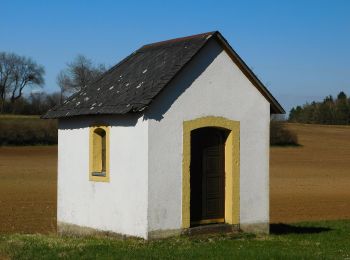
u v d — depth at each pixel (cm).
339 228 2227
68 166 1875
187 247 1496
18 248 1514
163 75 1611
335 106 13812
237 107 1742
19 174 4731
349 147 8762
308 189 4216
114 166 1686
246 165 1759
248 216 1761
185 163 1634
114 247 1484
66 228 1878
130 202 1628
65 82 9588
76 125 1839
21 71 11806
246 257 1391
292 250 1521
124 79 1789
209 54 1691
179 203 1623
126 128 1642
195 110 1659
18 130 7294
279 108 1842
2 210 2747
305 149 8369
